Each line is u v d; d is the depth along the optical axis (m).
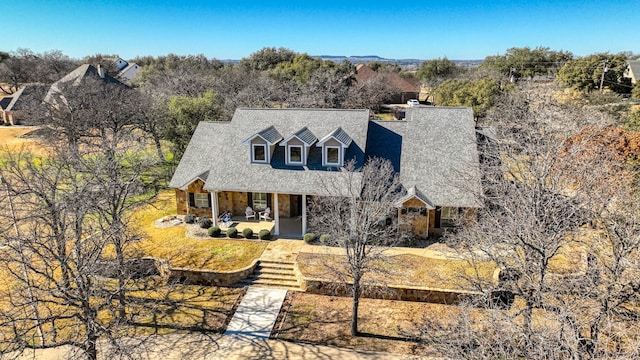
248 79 81.25
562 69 74.50
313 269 26.41
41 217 17.22
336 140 30.50
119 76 110.06
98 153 32.84
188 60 115.44
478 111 61.28
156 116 48.50
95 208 19.22
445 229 29.91
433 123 33.66
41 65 110.81
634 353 11.03
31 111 59.59
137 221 34.31
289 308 24.00
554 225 16.44
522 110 34.12
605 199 17.89
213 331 22.09
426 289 23.84
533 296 15.96
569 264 23.45
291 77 88.75
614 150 26.12
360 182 29.23
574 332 11.87
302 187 30.34
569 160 19.03
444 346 14.88
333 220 24.02
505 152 23.66
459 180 29.27
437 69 114.12
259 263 27.75
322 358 19.97
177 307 23.52
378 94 84.25
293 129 33.88
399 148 32.56
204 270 26.38
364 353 20.27
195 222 34.41
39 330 19.48
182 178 34.28
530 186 17.92
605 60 68.44
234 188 31.25
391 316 23.02
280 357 20.09
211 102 51.56
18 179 20.83
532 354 12.28
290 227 32.81
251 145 32.19
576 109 38.03
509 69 101.06
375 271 23.44
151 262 27.56
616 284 13.93
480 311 20.33
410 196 28.80
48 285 18.02
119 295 19.50
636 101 58.00
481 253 24.64
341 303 24.39
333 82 76.44
